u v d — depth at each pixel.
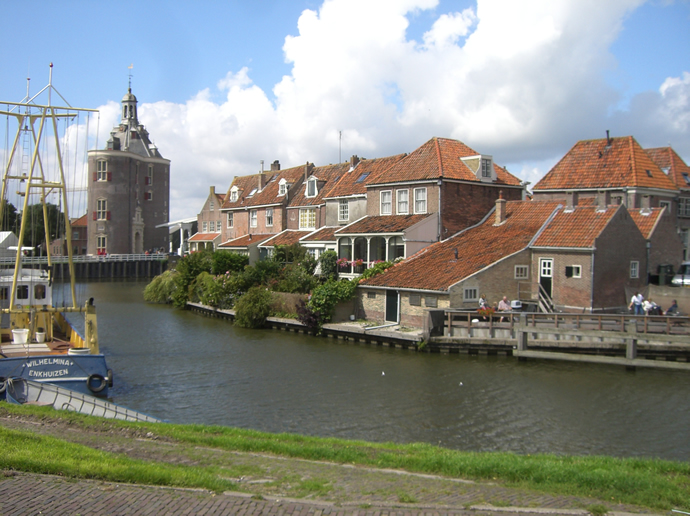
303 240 44.75
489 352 26.77
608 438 16.38
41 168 21.75
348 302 33.91
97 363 19.66
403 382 22.39
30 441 10.37
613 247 29.92
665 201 37.50
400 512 7.92
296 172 56.97
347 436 16.50
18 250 21.69
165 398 20.73
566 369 24.16
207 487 8.69
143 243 95.31
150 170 96.19
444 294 28.62
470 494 8.80
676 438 16.38
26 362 18.56
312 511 7.89
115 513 7.61
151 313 44.97
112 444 11.46
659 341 23.52
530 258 31.00
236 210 61.03
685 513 8.23
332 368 24.94
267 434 13.52
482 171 37.78
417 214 37.31
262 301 36.78
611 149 38.25
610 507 8.42
